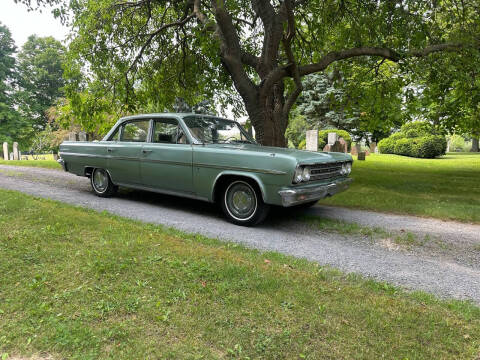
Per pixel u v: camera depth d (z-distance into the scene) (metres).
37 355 1.76
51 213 4.19
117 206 5.68
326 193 4.80
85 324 2.01
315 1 9.16
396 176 11.07
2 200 4.72
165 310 2.18
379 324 2.11
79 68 9.84
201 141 5.26
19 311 2.12
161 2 10.23
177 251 3.18
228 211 4.92
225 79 11.01
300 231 4.63
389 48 8.44
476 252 3.99
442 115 12.25
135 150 5.82
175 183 5.37
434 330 2.09
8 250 2.94
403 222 5.35
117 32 10.29
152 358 1.75
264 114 8.29
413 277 3.15
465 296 2.78
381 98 10.41
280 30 8.15
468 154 29.78
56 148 30.77
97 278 2.55
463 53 7.87
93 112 9.93
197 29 8.50
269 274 2.77
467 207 6.21
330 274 3.00
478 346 1.96
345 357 1.80
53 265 2.73
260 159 4.43
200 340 1.91
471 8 8.30
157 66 10.87
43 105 44.16
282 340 1.92
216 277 2.65
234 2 9.96
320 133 24.17
